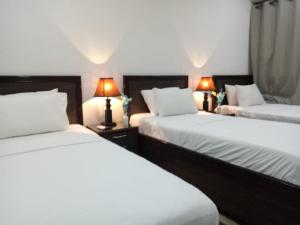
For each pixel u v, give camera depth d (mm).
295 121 3008
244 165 1883
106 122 2873
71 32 2711
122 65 3129
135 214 924
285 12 4074
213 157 2125
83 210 933
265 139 1917
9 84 2352
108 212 925
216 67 4152
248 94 3980
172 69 3609
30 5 2449
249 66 4621
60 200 1005
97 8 2846
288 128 2320
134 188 1108
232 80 4340
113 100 3137
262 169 1759
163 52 3479
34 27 2494
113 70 3064
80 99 2801
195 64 3865
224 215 2068
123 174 1257
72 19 2699
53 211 926
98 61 2938
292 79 4047
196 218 1000
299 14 3879
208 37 3947
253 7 4426
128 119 2984
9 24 2365
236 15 4258
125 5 3053
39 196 1040
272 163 1690
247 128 2336
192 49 3789
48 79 2564
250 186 1829
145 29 3264
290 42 4051
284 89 4211
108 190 1088
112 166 1363
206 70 4020
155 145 2721
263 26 4328
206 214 1032
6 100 2023
